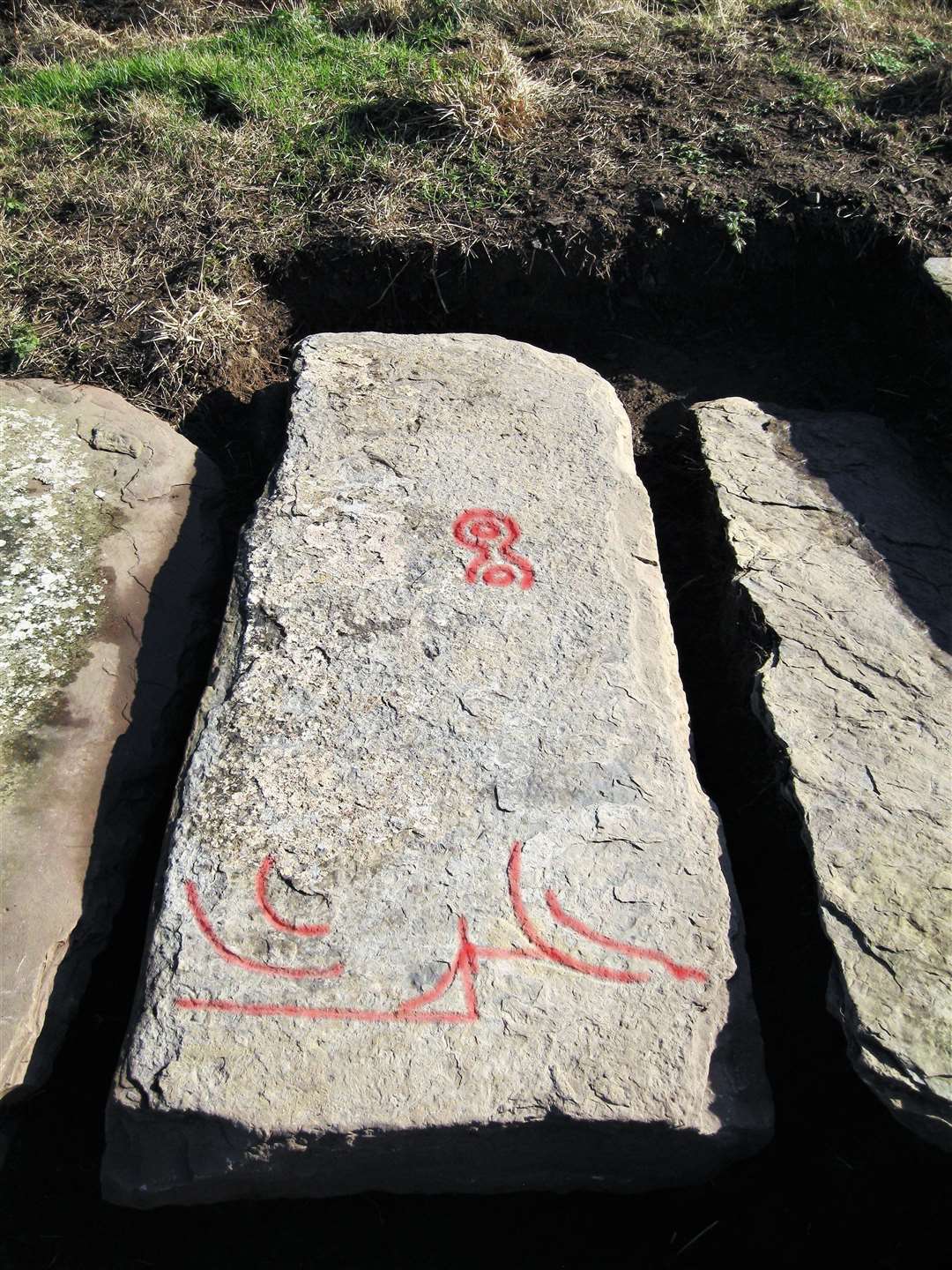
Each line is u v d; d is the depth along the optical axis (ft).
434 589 5.29
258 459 7.11
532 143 8.39
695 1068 4.00
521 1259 4.41
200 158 8.43
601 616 5.26
